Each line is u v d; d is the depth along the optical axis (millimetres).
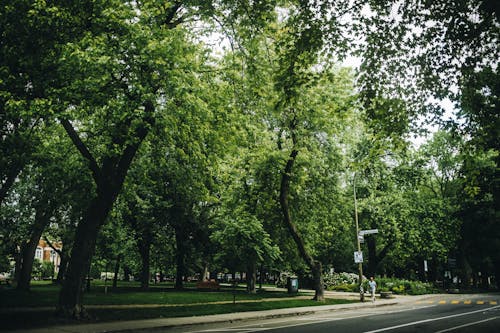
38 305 19828
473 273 62438
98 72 13234
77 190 23750
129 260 40781
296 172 28047
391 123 14516
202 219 36844
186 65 14531
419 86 14195
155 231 35469
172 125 15883
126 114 13430
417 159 39938
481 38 13070
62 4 13359
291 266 38500
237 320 17500
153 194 33406
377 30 13289
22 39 13102
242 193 29172
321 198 29641
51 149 23250
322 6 12891
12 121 15883
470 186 15391
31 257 31188
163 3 14812
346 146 32500
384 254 45188
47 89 12914
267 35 14820
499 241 46781
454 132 14523
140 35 13211
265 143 26328
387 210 38938
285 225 31422
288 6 14867
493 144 14422
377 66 13930
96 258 33156
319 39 12914
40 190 29641
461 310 22844
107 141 16719
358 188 39344
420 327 14734
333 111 15320
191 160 18891
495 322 16469
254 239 26812
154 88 14711
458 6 12578
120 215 30438
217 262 28609
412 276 67938
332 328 14477
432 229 43312
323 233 32312
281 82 13531
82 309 15805
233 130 17297
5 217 32250
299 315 20453
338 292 42625
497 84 13477
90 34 13352
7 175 20562
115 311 17719
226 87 17562
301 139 26016
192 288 42844
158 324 14938
